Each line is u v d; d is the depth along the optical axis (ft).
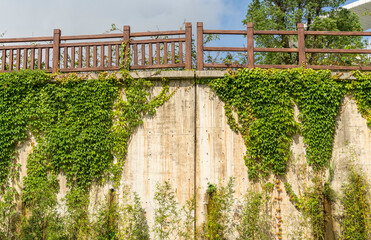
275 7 55.36
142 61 27.50
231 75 26.40
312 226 25.26
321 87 26.08
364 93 26.55
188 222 25.40
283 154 25.85
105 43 27.96
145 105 26.81
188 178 26.08
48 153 26.76
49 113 26.94
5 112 27.17
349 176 25.64
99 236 25.25
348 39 50.31
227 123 26.50
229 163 26.17
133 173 26.48
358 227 24.58
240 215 25.63
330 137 26.02
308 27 55.31
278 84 26.21
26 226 25.48
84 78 27.07
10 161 27.20
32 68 28.25
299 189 25.82
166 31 27.78
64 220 25.71
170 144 26.53
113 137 26.61
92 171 26.32
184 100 26.81
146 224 25.91
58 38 28.37
